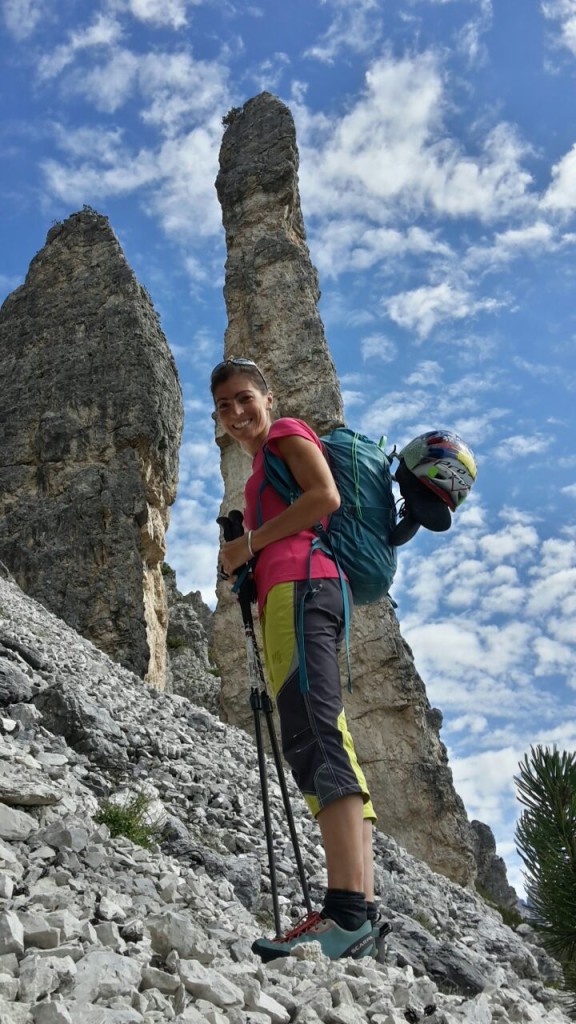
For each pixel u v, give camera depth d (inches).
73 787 352.5
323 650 193.0
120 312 1236.5
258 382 224.5
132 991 145.4
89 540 1064.2
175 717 579.2
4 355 1269.7
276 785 504.4
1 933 153.6
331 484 197.8
